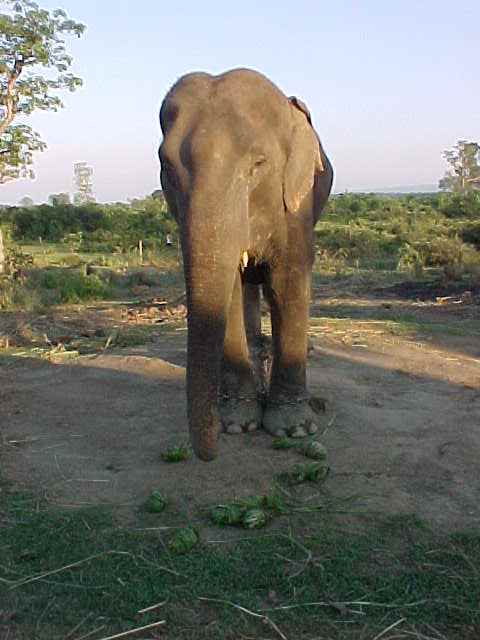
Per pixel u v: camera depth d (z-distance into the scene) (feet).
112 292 57.47
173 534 12.62
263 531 12.75
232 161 13.56
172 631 9.91
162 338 32.12
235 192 13.60
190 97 14.34
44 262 87.20
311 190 16.99
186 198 13.28
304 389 18.22
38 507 13.96
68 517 13.35
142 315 41.91
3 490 14.82
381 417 19.19
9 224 157.38
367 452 16.58
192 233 12.98
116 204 269.85
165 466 15.89
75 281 55.52
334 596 10.66
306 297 17.42
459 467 15.78
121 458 16.53
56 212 165.17
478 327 36.14
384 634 9.77
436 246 77.15
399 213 163.22
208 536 12.58
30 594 10.91
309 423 17.92
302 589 10.85
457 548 12.09
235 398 18.24
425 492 14.47
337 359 25.98
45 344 31.40
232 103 14.10
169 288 62.13
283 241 16.44
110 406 20.58
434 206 182.39
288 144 15.38
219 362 13.01
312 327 33.19
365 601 10.51
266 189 15.11
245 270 17.80
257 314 22.81
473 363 26.09
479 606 10.39
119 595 10.75
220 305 13.00
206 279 12.91
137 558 11.82
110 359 26.09
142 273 68.23
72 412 20.13
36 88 77.56
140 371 24.27
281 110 15.24
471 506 13.85
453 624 10.00
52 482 15.24
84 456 16.76
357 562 11.62
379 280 62.85
